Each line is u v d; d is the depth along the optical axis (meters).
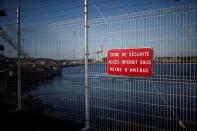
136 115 4.75
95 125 4.74
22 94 6.42
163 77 3.76
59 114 5.52
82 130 4.59
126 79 4.21
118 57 4.26
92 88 4.79
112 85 4.45
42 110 5.88
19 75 6.23
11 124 5.14
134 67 4.07
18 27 6.20
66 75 5.25
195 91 3.52
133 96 4.22
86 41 4.59
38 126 4.99
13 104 6.79
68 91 5.35
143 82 4.01
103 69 4.49
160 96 3.89
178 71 3.58
